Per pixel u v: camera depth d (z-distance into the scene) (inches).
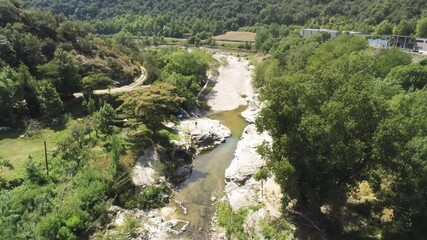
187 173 1882.4
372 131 1125.1
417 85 2130.9
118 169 1611.7
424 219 1078.4
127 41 5009.8
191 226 1430.9
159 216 1493.6
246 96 3474.4
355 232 1211.2
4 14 2758.4
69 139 1764.3
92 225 1323.8
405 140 1123.9
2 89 1974.7
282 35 5959.6
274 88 1250.6
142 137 1971.0
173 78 2977.4
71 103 2470.5
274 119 1241.4
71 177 1512.1
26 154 1691.7
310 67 2760.8
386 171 1162.0
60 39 2999.5
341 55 2837.1
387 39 4520.2
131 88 2829.7
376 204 1269.7
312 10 7357.3
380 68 2475.4
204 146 2251.5
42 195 1321.4
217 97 3385.8
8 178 1450.5
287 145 1184.2
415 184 1068.5
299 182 1251.2
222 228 1403.8
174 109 2237.9
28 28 2810.0
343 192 1161.4
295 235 1243.2
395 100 1615.4
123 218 1421.0
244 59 5526.6
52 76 2394.2
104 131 1958.7
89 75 2657.5
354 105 1093.1
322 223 1283.2
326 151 1120.8
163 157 1888.5
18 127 2017.7
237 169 1850.4
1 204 1195.3
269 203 1464.1
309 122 1112.2
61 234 1197.7
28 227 1159.6
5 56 2405.3
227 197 1625.2
